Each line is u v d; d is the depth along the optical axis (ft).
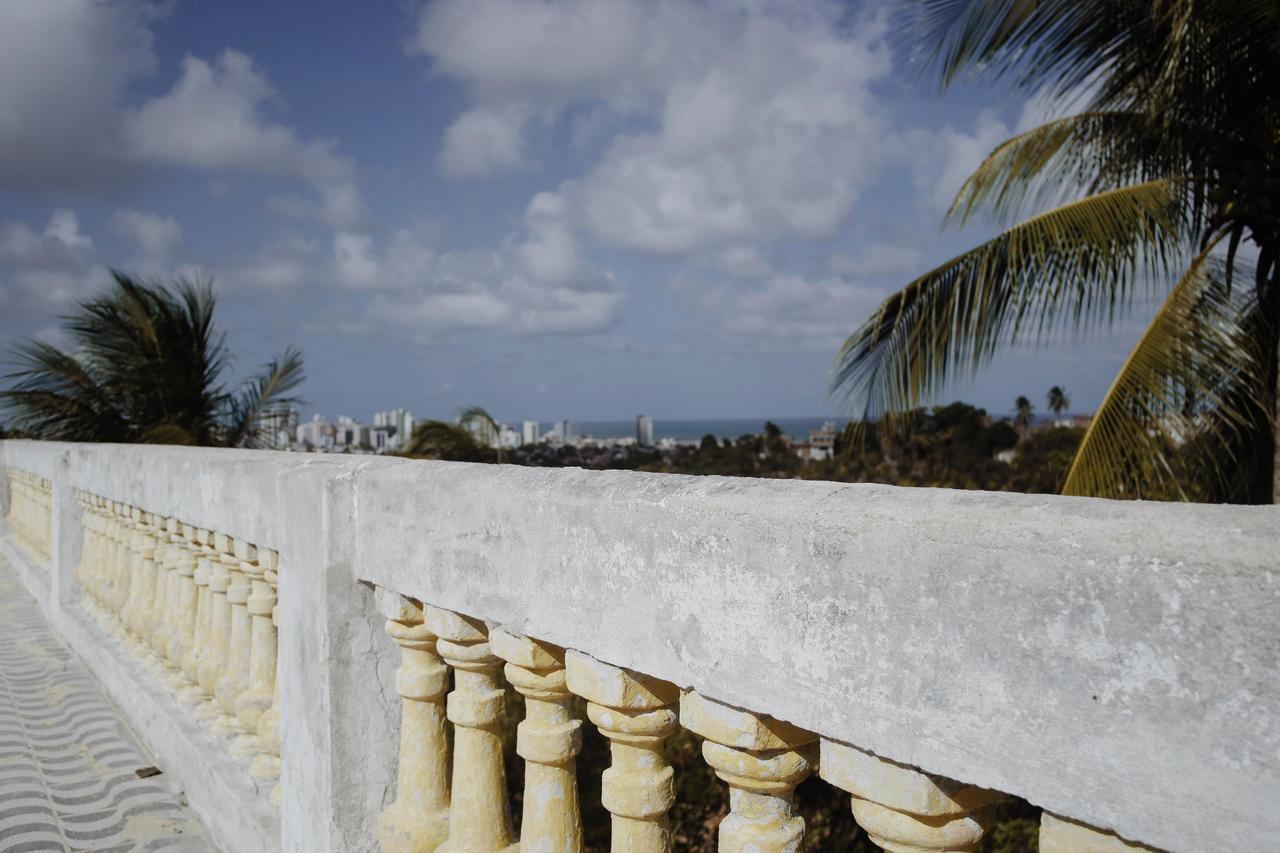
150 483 14.67
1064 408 121.70
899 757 3.90
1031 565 3.46
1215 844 2.99
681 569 4.91
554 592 5.81
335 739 7.90
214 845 10.76
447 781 7.82
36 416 38.42
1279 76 18.86
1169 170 20.99
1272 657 2.87
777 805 5.14
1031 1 20.83
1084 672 3.31
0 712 15.62
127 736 14.43
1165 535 3.14
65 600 21.09
